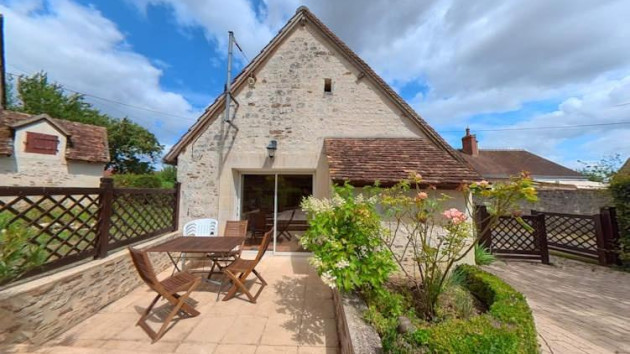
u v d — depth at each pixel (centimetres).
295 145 732
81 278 373
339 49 758
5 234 250
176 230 693
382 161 620
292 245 733
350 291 364
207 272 591
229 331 352
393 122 743
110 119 2859
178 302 359
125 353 302
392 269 342
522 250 718
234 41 713
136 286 499
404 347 215
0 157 1142
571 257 746
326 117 743
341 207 362
